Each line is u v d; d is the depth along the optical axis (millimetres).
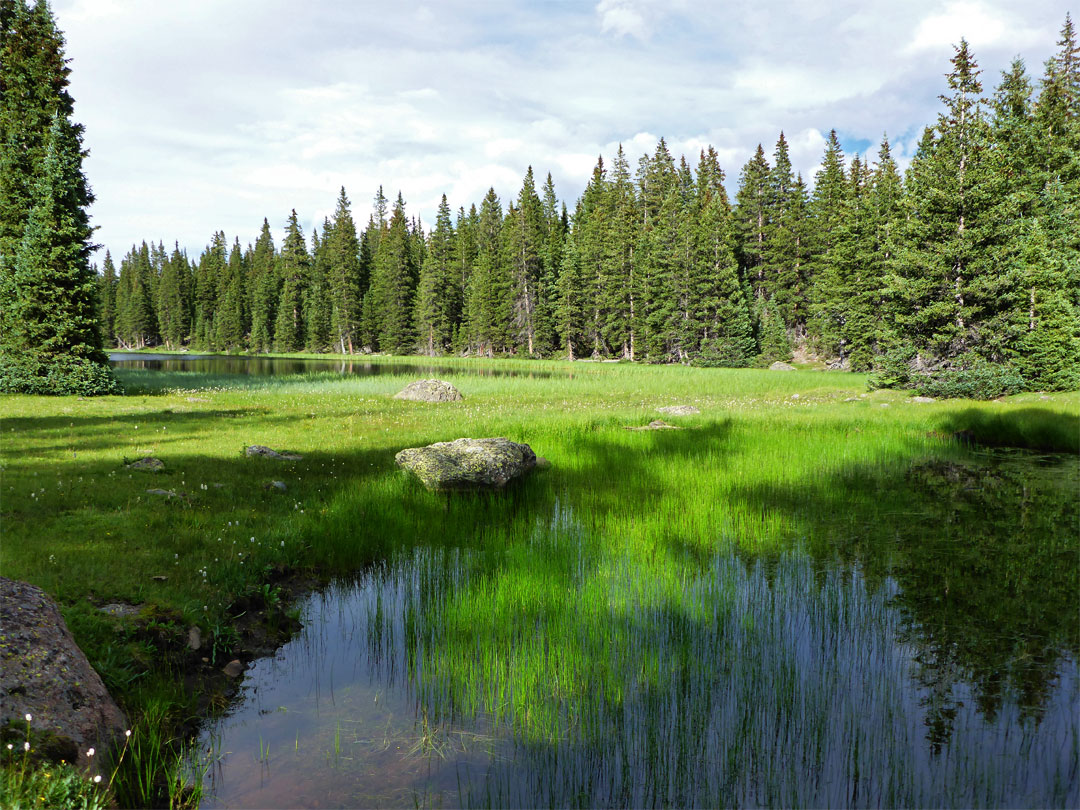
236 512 9227
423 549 8766
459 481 11508
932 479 13164
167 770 4172
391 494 10992
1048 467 14438
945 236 28422
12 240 25938
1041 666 5676
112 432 15555
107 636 5355
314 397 27828
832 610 6844
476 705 5086
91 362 25938
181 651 5664
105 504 8836
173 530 8086
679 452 15242
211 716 4945
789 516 10383
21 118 27016
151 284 125562
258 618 6676
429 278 84062
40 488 9227
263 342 100375
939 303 27641
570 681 5352
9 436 14195
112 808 3689
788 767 4328
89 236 27125
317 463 13305
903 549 8812
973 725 4805
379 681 5508
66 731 3863
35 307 25312
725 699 5160
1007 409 21172
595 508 10781
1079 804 3932
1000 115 34312
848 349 49938
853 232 50062
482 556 8422
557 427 18766
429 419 20703
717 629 6379
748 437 17266
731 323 59281
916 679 5473
